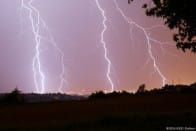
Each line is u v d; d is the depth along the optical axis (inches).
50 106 644.7
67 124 428.5
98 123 430.3
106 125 422.6
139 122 426.6
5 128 421.7
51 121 471.5
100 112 543.8
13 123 472.4
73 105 646.5
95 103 660.1
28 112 580.1
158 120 435.8
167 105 598.5
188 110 517.7
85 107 610.2
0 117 532.4
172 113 479.5
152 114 470.3
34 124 447.2
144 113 483.5
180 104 606.9
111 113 504.1
